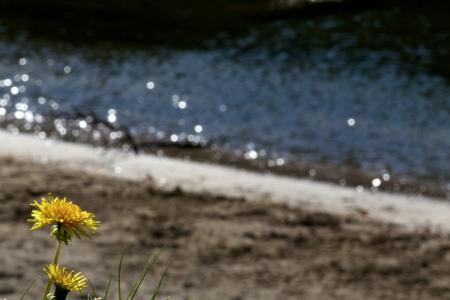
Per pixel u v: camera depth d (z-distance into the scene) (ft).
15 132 48.21
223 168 43.14
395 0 82.89
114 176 39.68
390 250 31.78
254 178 41.60
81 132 48.49
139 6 86.12
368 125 51.88
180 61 67.21
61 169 39.68
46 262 26.76
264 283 27.50
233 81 61.62
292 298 26.48
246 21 80.18
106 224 31.76
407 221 36.09
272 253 30.37
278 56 69.31
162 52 70.08
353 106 56.03
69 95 56.29
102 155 44.21
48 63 65.10
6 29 75.77
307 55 69.56
